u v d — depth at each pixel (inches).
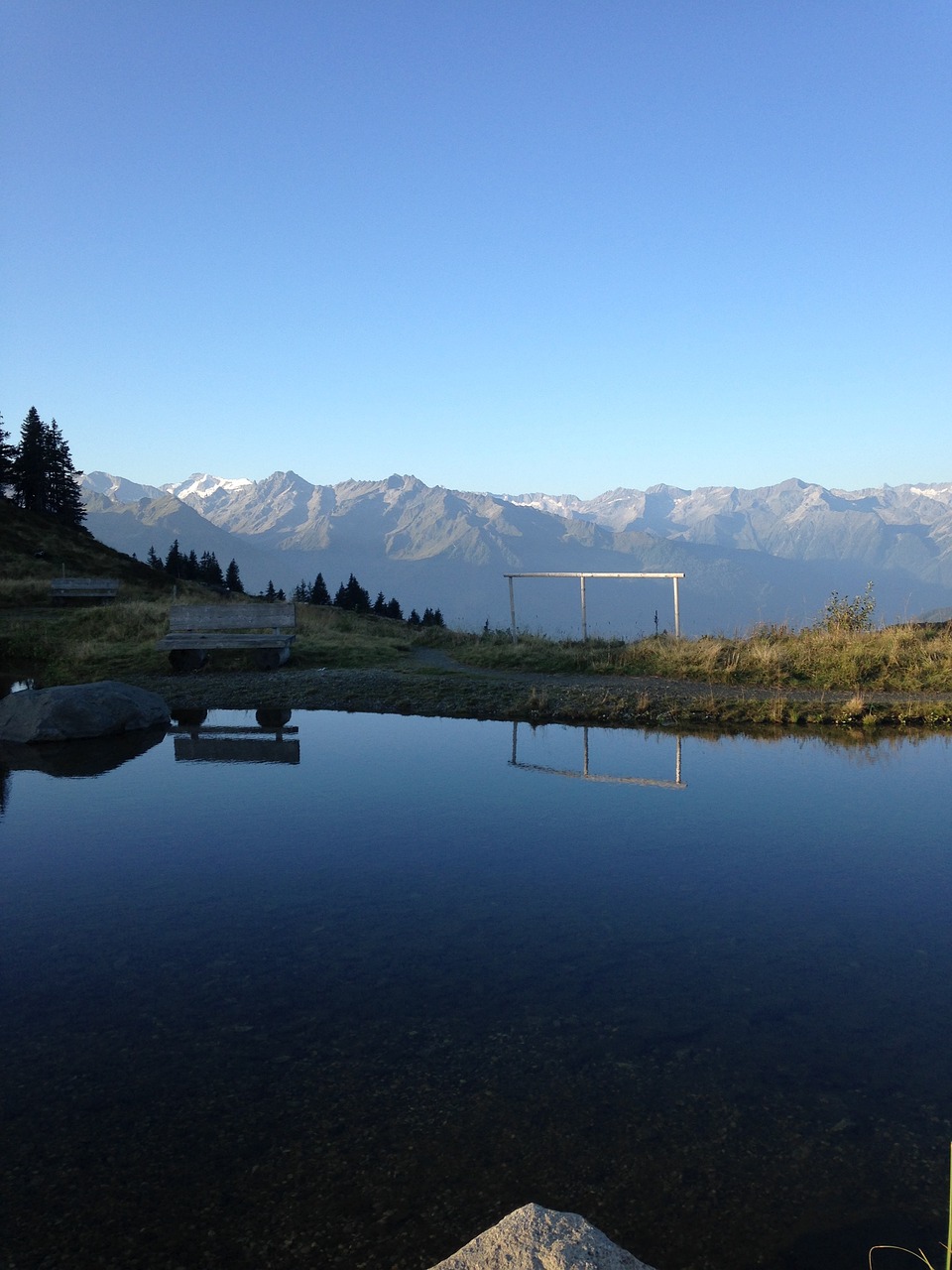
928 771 344.2
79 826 281.9
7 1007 167.3
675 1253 103.5
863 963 180.1
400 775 349.1
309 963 183.5
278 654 647.1
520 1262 88.0
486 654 676.7
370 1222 109.3
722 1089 136.9
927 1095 135.0
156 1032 157.3
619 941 192.7
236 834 272.7
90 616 909.2
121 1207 113.2
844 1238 105.7
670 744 404.5
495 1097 135.3
